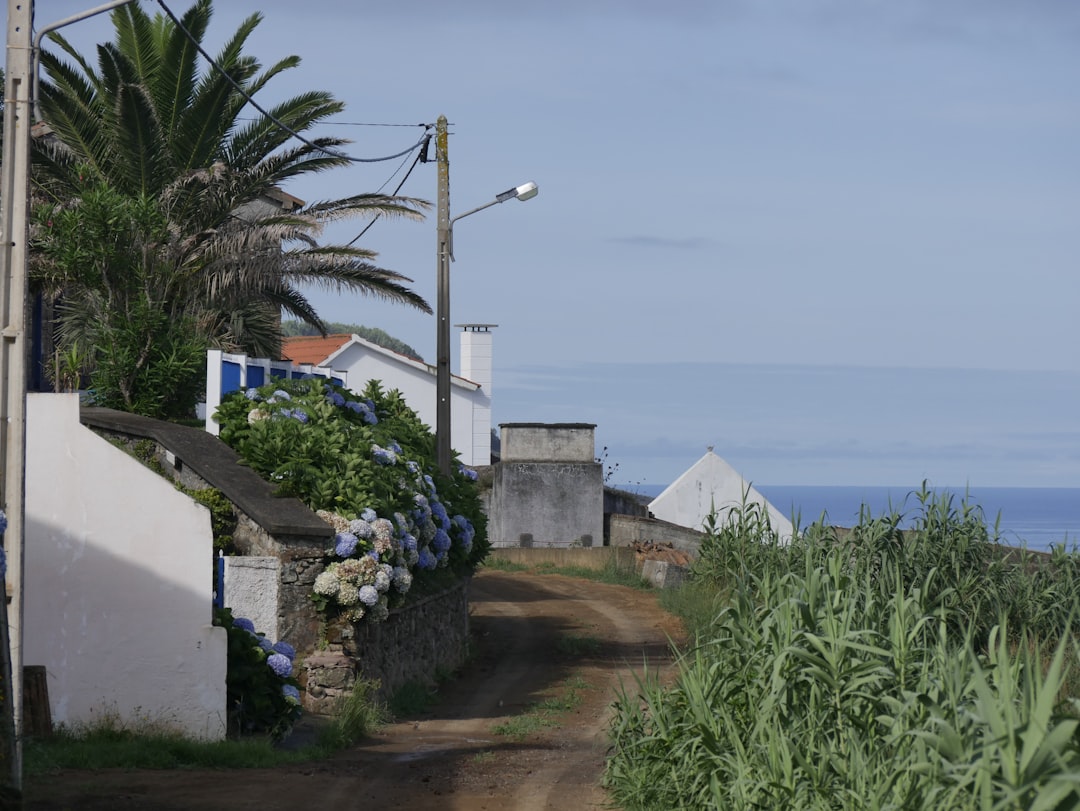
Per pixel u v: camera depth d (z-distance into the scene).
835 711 14.30
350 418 36.50
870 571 29.03
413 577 33.31
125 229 37.03
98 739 21.77
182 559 23.52
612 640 40.38
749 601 17.58
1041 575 33.16
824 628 15.31
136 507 23.55
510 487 66.94
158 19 46.22
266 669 24.14
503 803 17.61
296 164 44.59
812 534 32.91
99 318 37.25
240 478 28.89
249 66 44.19
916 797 11.68
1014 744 9.32
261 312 46.09
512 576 56.81
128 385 35.12
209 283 40.56
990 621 30.70
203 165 44.28
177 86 44.19
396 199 43.94
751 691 16.06
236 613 27.14
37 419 23.59
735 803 14.40
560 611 46.31
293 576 27.58
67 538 23.50
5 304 17.69
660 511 74.12
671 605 44.81
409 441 39.62
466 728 27.30
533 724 27.08
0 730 15.99
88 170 40.22
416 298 44.50
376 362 89.06
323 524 27.84
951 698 12.10
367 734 25.61
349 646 27.58
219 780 18.83
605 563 59.03
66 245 36.62
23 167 17.75
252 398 32.19
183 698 23.27
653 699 18.36
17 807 15.69
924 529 31.81
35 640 23.30
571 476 67.00
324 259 42.69
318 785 18.69
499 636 41.34
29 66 17.83
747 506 44.50
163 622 23.38
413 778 19.55
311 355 87.56
